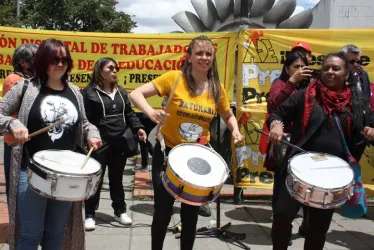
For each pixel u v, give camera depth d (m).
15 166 2.98
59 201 3.09
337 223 5.49
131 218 5.41
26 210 2.95
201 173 3.10
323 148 3.32
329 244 4.72
